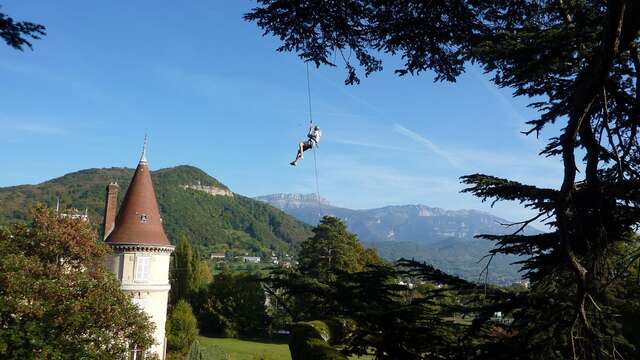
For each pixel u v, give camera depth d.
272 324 54.47
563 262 5.31
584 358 4.70
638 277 5.14
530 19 8.20
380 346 5.89
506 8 7.88
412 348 5.81
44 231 21.88
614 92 6.27
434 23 7.92
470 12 7.71
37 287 17.59
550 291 5.54
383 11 7.75
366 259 51.59
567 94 7.84
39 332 12.82
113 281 21.86
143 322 21.81
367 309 6.16
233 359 38.41
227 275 57.47
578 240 5.52
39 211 22.83
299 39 8.37
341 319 7.61
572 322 4.73
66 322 16.27
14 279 17.22
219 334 55.41
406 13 7.79
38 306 16.66
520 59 7.61
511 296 5.22
